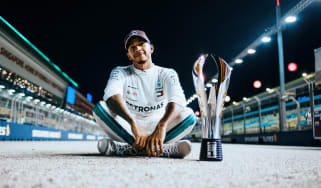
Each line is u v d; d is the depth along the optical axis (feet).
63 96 113.50
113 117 7.55
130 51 7.92
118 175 3.55
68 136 63.36
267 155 10.19
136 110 7.93
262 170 4.50
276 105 54.49
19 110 44.32
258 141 45.62
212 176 3.60
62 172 3.85
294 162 6.52
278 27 38.60
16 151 11.23
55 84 101.96
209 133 6.35
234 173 3.98
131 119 6.91
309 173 4.17
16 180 3.09
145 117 7.98
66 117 70.64
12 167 4.48
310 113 36.88
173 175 3.62
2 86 39.32
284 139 36.63
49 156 7.54
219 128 6.42
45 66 89.25
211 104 6.40
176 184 2.92
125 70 8.15
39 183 2.90
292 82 46.03
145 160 6.10
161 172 3.91
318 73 26.89
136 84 7.95
